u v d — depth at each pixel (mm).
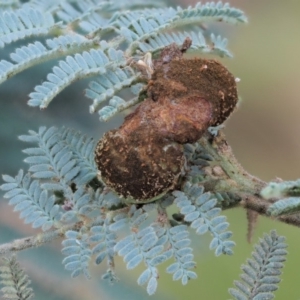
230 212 633
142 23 402
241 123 773
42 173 376
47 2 440
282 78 809
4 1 434
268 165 746
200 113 360
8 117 463
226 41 414
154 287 352
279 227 642
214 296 592
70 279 462
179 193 363
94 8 438
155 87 364
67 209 375
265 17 856
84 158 379
